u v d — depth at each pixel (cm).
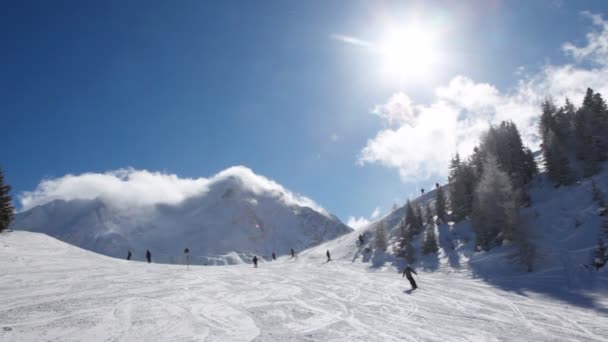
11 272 1989
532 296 2066
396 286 2355
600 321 1449
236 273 2745
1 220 3170
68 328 1045
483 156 5747
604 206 3459
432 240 4612
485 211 4075
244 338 1025
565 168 4566
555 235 3525
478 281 2756
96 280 1959
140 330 1057
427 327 1270
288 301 1655
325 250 7338
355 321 1316
